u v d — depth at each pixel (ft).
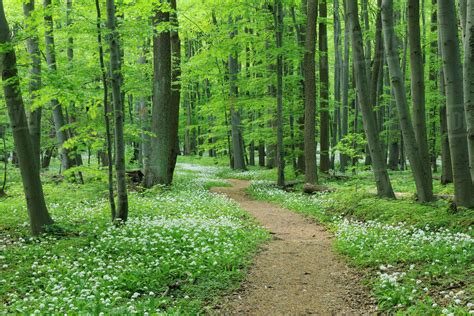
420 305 19.53
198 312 21.22
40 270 25.82
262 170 107.14
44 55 59.21
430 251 26.81
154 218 40.98
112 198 38.78
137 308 20.53
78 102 36.09
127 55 75.92
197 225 36.94
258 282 26.21
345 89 86.53
